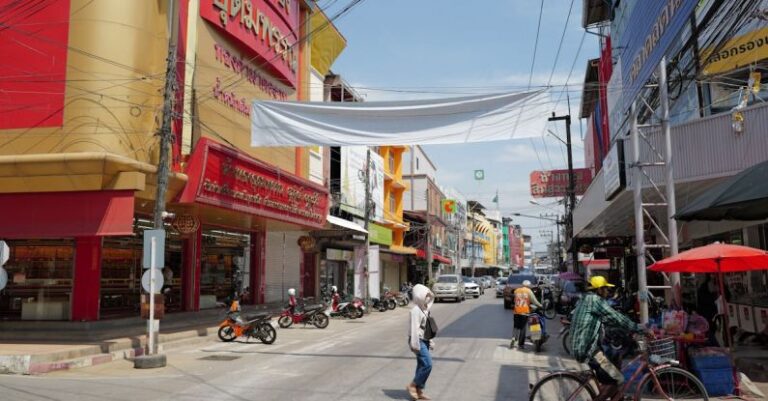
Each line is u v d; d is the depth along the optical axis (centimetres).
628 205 1716
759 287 1405
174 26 1598
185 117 1695
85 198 1353
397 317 2619
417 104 1291
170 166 1564
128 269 1709
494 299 4266
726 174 1226
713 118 1260
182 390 927
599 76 2966
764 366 1048
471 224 9075
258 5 2131
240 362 1236
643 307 1162
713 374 852
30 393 904
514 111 1244
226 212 1806
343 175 3369
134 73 1468
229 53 1975
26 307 1529
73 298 1497
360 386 951
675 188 1404
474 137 1251
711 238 1742
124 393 904
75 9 1424
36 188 1358
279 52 2291
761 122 1167
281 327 2066
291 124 1349
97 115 1395
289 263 2764
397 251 4272
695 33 1017
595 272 4544
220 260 2225
